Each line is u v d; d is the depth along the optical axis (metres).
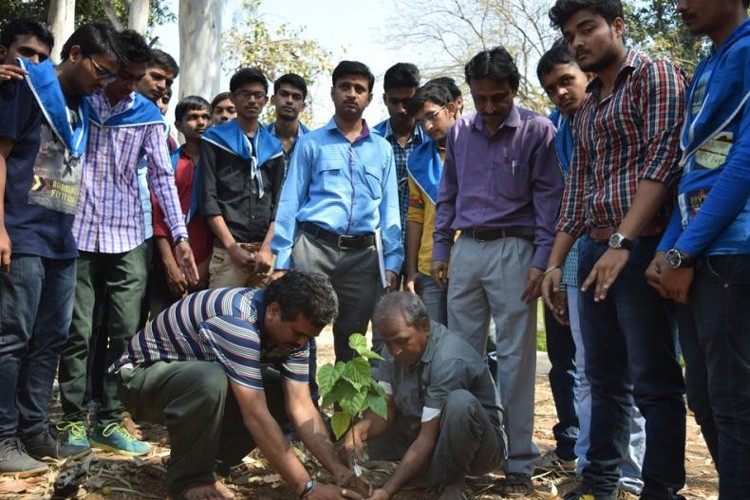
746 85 2.67
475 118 4.25
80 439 4.21
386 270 4.73
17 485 3.67
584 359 3.72
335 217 4.60
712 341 2.77
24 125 3.75
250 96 5.10
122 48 3.96
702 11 2.83
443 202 4.43
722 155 2.78
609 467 3.56
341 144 4.70
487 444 3.68
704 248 2.74
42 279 3.85
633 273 3.23
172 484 3.46
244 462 4.15
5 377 3.75
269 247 4.97
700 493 4.16
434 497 3.87
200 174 5.07
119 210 4.40
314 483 3.36
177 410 3.34
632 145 3.29
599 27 3.31
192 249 5.20
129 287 4.45
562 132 4.00
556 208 4.00
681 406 3.26
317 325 3.29
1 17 16.30
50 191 3.87
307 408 3.60
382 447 4.09
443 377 3.64
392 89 5.34
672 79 3.19
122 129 4.39
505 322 4.05
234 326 3.34
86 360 4.39
